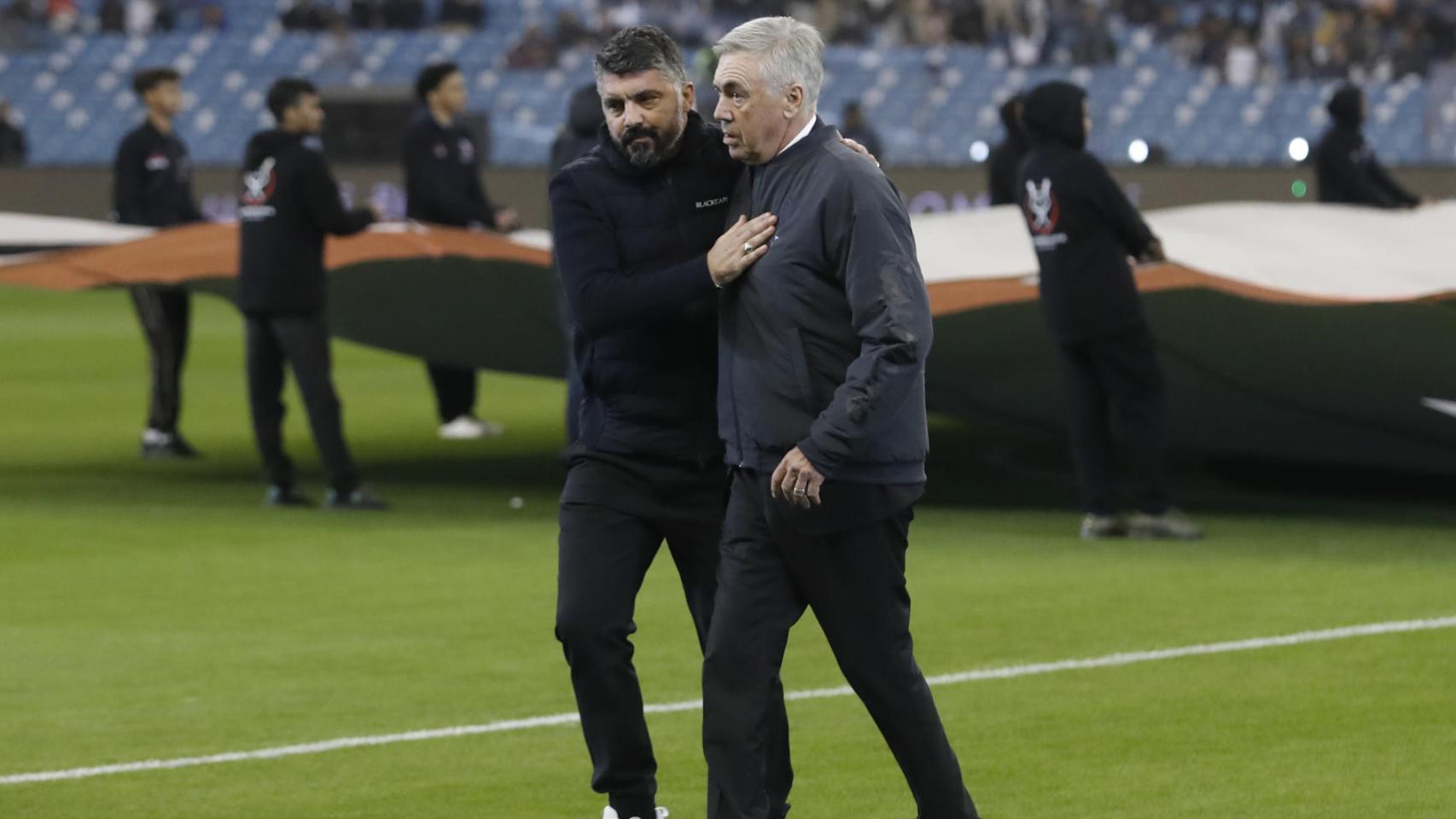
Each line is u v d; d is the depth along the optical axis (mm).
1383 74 115625
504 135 114062
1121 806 18500
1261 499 40969
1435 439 39656
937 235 45406
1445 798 18641
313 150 37375
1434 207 50156
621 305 16359
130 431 54000
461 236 40219
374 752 21016
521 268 40562
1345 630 26672
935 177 106938
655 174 16906
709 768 15906
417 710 22953
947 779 16000
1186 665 24688
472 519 38281
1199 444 43688
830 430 14984
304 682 24484
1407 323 34969
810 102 15789
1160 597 29312
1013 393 42312
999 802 18703
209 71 121500
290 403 61031
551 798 19203
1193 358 38750
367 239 40281
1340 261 44031
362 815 18625
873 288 15117
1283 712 22156
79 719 22609
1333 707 22359
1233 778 19438
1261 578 30828
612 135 16891
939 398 43406
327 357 38656
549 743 21359
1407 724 21516
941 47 118938
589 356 17219
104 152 119500
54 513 39125
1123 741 20969
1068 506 40094
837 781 19672
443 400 52438
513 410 59688
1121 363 33781
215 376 70062
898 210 15367
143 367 73000
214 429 54656
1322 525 37000
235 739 21625
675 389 17016
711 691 15961
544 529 36969
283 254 37688
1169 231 46438
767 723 16266
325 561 33406
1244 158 113625
